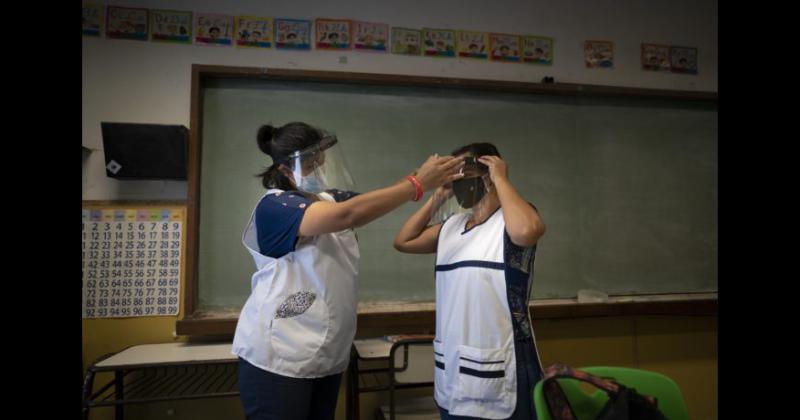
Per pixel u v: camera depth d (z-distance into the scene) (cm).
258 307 94
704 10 218
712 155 209
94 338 164
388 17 188
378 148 182
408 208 184
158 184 171
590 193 198
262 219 92
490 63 197
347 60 184
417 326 181
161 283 167
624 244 200
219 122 171
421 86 186
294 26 180
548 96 197
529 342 83
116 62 170
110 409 165
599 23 208
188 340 166
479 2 197
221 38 175
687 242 204
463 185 96
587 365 196
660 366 202
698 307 193
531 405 80
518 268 84
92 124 168
